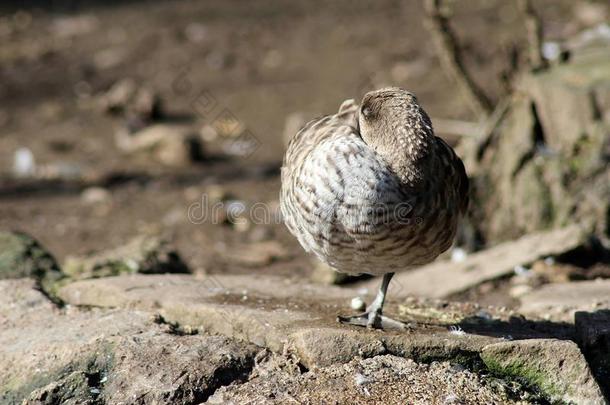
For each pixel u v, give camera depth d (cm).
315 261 1227
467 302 972
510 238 1153
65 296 908
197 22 2352
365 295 912
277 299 869
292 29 2247
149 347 753
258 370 738
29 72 2052
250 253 1258
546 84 1151
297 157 776
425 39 2058
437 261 1156
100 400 712
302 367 731
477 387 700
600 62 1223
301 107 1753
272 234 1343
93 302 889
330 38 2147
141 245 1081
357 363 718
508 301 999
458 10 2189
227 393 708
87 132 1766
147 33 2270
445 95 1694
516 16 2064
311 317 803
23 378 748
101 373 738
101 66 2073
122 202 1462
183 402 702
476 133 1246
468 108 1583
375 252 739
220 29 2280
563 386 711
